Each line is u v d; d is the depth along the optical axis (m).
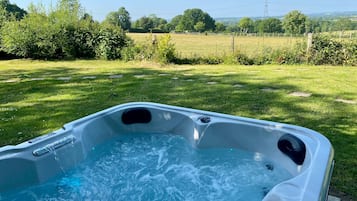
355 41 8.83
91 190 2.42
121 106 3.32
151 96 5.27
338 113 4.22
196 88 5.79
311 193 1.62
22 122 4.08
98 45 11.26
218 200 2.27
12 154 2.25
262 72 7.50
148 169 2.72
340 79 6.50
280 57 9.23
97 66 9.27
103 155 2.94
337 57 8.88
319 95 5.19
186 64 9.56
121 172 2.68
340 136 3.39
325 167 1.89
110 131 3.17
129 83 6.35
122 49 10.77
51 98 5.29
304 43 9.30
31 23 11.19
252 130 2.74
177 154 2.95
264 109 4.45
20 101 5.13
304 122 3.88
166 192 2.40
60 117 4.27
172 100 5.00
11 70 8.74
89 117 2.99
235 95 5.24
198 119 3.01
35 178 2.36
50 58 11.47
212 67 8.72
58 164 2.53
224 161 2.78
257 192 2.33
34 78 7.28
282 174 2.43
